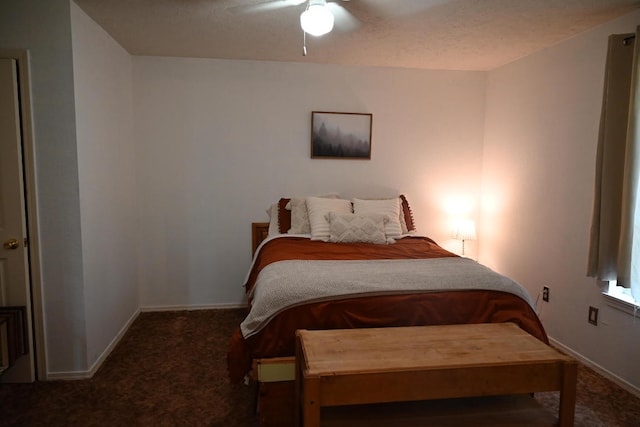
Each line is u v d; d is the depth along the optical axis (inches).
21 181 89.8
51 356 94.0
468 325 76.9
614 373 96.0
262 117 141.5
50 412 81.3
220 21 102.0
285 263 93.4
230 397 87.7
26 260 91.4
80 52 93.3
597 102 101.5
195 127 138.6
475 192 154.9
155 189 138.7
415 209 152.4
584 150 105.5
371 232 120.0
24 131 89.3
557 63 115.3
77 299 93.7
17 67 87.9
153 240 140.1
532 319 81.7
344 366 60.9
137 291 138.5
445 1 88.7
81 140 93.4
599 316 100.7
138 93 134.7
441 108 150.1
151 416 80.4
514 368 63.3
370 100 146.2
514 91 135.0
